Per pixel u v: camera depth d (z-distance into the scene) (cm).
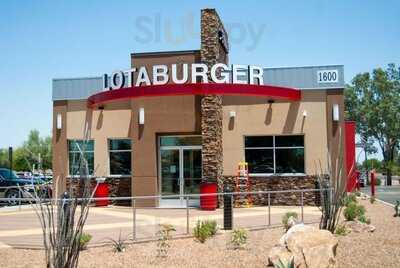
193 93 2188
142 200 2325
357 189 2975
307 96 2409
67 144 2678
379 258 1052
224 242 1295
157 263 1066
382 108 6931
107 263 1070
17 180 2906
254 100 2434
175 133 2333
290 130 2402
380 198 2984
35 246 1291
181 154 2347
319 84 2405
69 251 837
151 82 2336
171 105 2309
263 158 2430
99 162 2578
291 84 2427
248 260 1075
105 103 2491
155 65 2264
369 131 7094
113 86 2341
